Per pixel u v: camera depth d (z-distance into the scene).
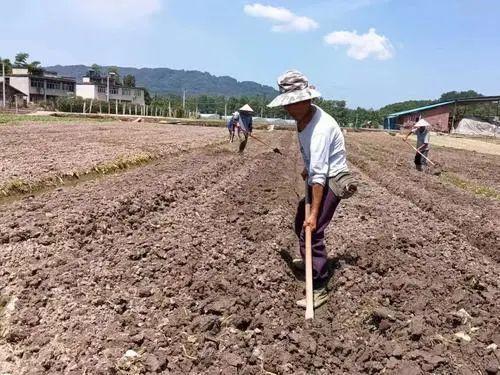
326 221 4.28
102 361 3.03
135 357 3.13
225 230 6.02
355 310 4.14
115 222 5.86
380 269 4.88
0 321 3.54
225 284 4.21
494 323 3.88
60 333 3.36
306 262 4.10
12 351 3.20
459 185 11.86
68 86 69.75
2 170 8.67
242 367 3.14
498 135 48.88
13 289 3.96
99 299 3.78
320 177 4.05
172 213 6.56
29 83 61.81
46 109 51.41
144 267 4.52
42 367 3.01
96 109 53.28
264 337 3.54
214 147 16.91
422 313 4.03
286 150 18.95
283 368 3.18
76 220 5.66
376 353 3.41
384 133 44.97
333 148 4.17
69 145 13.39
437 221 7.19
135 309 3.76
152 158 12.47
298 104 4.02
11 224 5.43
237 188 9.05
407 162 15.96
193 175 9.55
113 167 10.35
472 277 4.77
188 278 4.32
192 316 3.74
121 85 79.62
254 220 6.63
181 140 17.98
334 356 3.43
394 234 6.19
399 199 8.91
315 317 4.05
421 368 3.22
